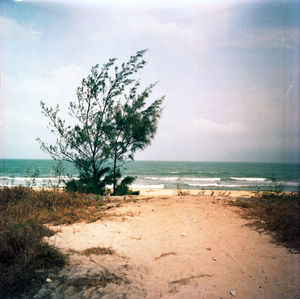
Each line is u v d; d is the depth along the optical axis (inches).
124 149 400.5
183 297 108.2
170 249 163.6
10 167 2652.6
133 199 340.2
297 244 167.9
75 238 178.4
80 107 392.8
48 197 296.8
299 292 112.5
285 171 2539.4
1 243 142.5
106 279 121.3
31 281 115.0
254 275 129.2
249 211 266.2
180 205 297.1
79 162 402.0
